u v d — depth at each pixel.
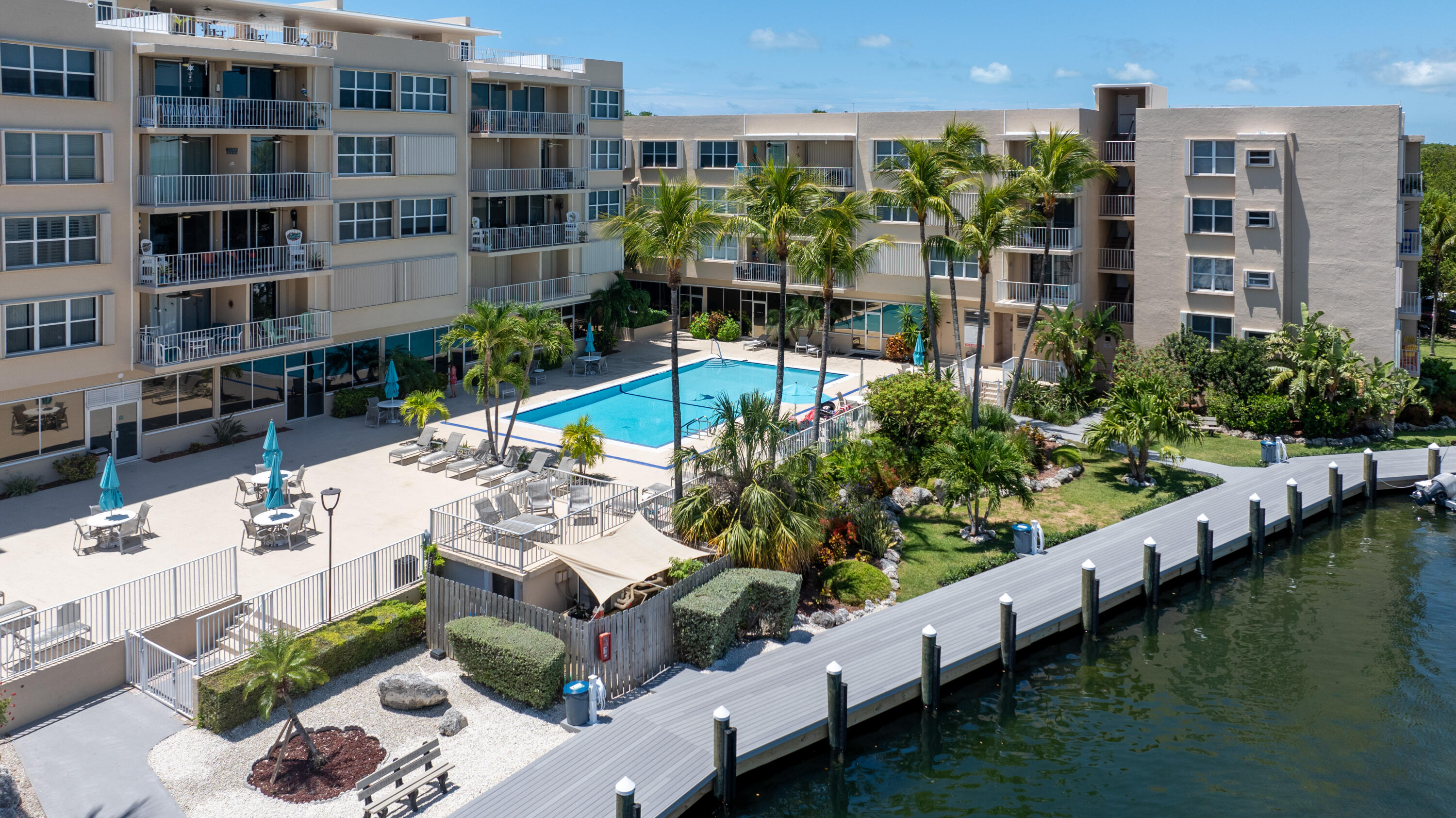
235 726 23.11
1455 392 48.88
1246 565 35.22
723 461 31.47
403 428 43.22
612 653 25.14
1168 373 46.47
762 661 27.19
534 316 39.94
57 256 34.19
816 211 35.69
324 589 26.84
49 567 28.81
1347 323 47.38
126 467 37.25
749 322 62.88
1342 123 46.31
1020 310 52.25
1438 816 22.25
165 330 38.94
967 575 32.31
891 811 22.67
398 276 45.94
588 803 21.19
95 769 21.55
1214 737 25.30
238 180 38.94
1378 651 29.25
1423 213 63.78
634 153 63.84
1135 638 30.16
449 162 47.81
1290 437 46.34
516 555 27.94
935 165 41.03
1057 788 23.44
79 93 34.19
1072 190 41.47
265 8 45.97
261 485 33.66
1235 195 48.44
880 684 25.97
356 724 23.62
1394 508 40.41
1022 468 36.00
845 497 35.09
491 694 25.19
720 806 22.61
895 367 54.78
